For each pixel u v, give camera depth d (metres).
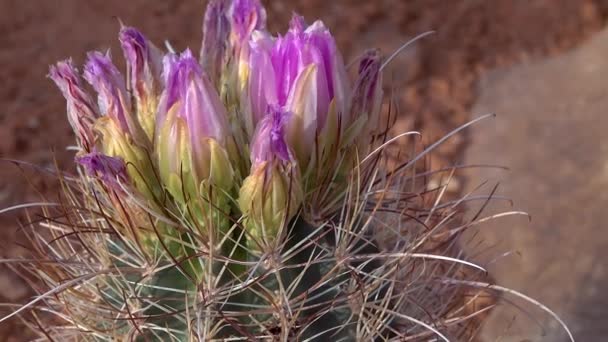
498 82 0.85
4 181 0.76
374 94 0.41
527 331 0.60
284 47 0.40
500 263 0.65
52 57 0.91
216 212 0.40
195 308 0.40
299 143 0.40
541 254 0.65
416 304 0.43
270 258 0.40
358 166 0.40
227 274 0.40
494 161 0.75
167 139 0.40
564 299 0.63
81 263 0.42
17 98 0.86
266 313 0.40
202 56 0.43
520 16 0.92
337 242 0.40
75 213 0.43
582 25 0.90
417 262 0.44
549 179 0.72
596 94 0.79
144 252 0.40
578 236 0.66
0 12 0.97
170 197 0.41
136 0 0.97
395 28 0.91
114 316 0.41
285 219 0.39
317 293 0.40
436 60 0.88
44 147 0.81
